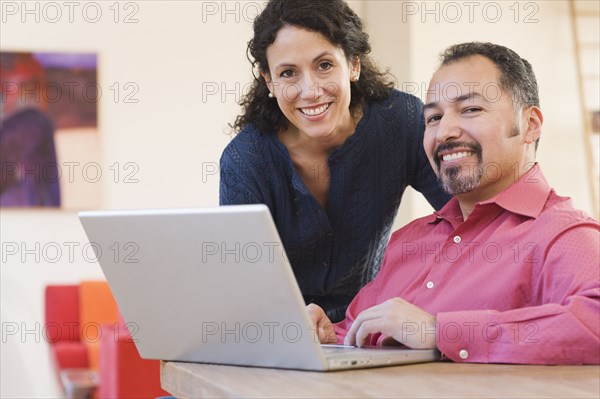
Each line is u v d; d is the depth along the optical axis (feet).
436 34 16.74
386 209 7.45
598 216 17.07
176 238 4.13
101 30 18.66
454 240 5.41
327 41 6.28
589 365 4.29
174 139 18.92
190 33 19.02
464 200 5.60
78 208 18.44
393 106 7.29
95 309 17.35
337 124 6.54
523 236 5.05
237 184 7.19
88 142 18.53
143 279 4.45
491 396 3.37
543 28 17.15
